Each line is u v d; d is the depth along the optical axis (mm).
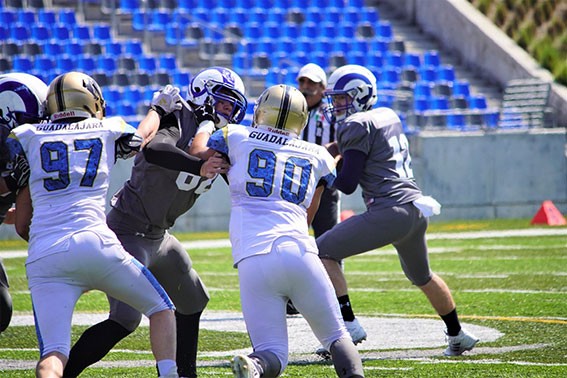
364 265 36281
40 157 12750
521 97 66438
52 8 67125
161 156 13484
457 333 17906
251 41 68438
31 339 20844
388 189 17969
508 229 49375
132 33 67312
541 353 17719
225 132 13359
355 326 18000
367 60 67188
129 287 12680
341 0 75750
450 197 55750
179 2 69062
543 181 57375
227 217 52875
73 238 12305
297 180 13273
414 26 77188
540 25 76500
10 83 15000
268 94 13617
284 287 12781
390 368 16641
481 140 56219
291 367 17094
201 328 22000
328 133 25203
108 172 12984
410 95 57719
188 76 60938
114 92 57906
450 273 32031
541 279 29719
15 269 35875
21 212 13719
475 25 72500
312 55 66125
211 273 33812
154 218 14297
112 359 18078
